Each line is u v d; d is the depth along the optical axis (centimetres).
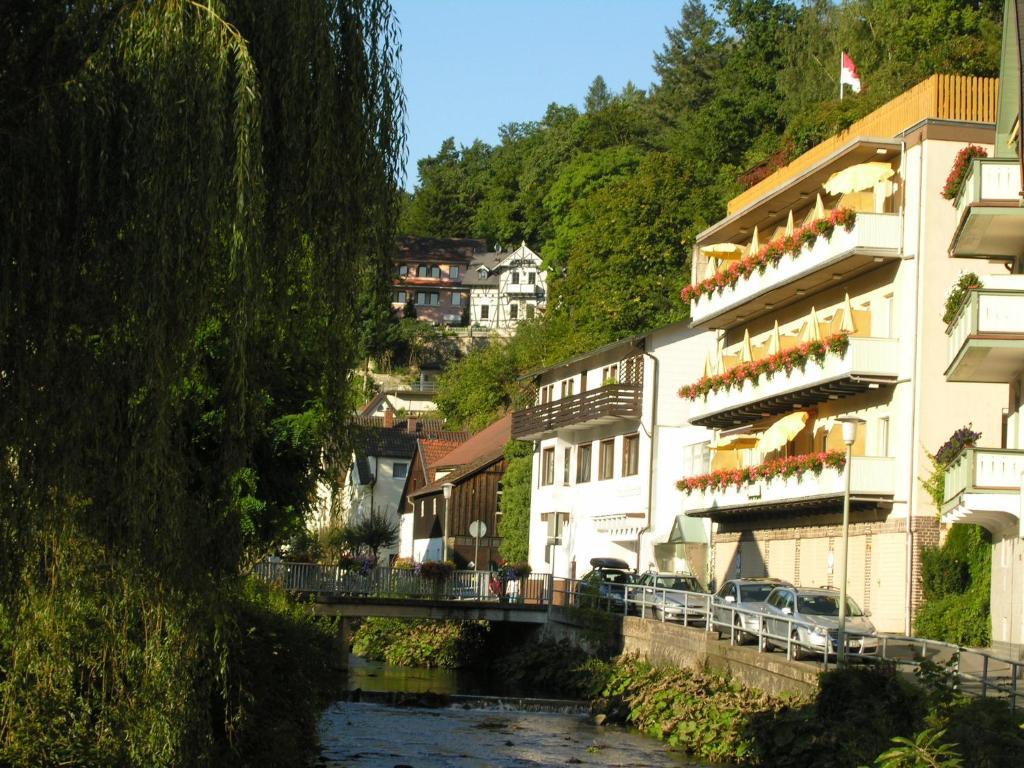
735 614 3294
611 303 7519
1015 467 2830
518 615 4788
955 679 2141
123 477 1255
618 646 4050
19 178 1189
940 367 3697
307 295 1458
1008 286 2884
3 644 1349
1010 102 3111
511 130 17600
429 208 16825
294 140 1373
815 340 4006
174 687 1372
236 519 1456
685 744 2956
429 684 4438
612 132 11394
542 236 15762
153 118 1214
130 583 1313
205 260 1269
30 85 1248
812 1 8325
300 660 2361
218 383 1402
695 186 7675
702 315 4981
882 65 5947
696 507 4909
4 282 1177
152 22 1237
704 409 4931
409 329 13662
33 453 1231
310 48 1388
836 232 3916
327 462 1623
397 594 4772
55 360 1217
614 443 5856
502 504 7088
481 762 2734
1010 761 1708
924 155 3728
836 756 2231
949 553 3519
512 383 9600
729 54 10962
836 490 3834
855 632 2650
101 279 1232
